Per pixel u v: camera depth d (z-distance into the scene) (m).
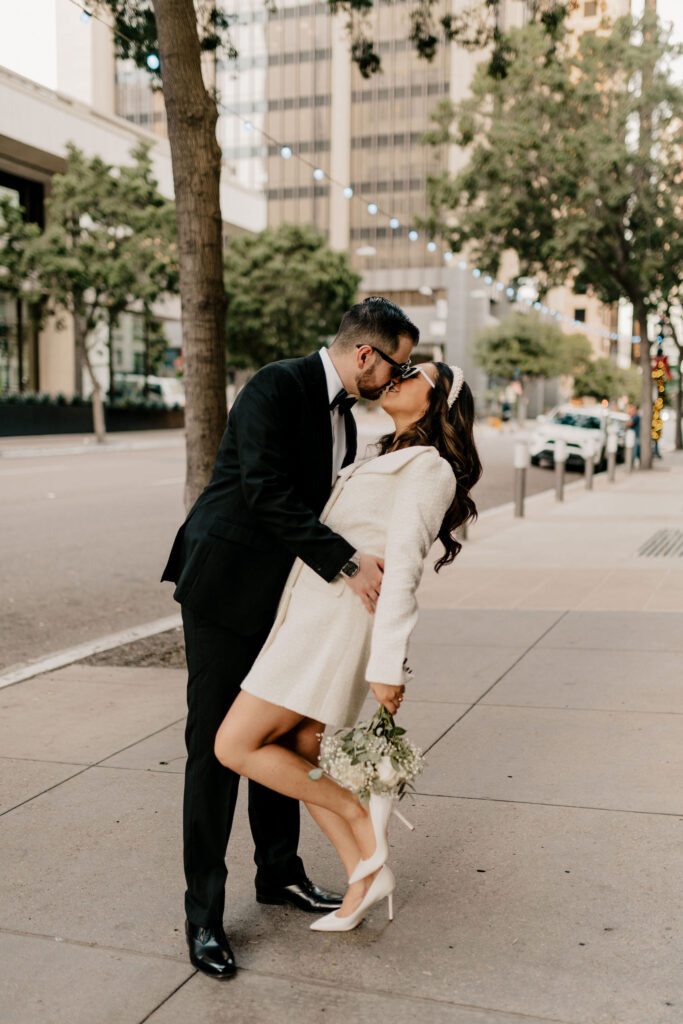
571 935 2.76
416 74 77.38
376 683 2.48
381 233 80.56
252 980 2.58
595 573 9.20
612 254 22.78
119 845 3.42
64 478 19.83
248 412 2.60
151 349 41.78
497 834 3.43
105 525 13.16
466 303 80.00
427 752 4.27
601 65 20.17
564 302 99.69
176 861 3.29
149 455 27.89
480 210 21.67
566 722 4.66
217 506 2.71
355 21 10.23
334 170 80.69
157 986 2.55
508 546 11.13
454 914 2.89
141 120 73.69
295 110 81.31
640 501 16.48
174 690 5.47
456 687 5.32
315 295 43.38
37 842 3.45
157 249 28.47
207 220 5.89
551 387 103.50
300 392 2.67
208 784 2.70
